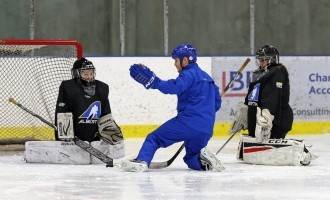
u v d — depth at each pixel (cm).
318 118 2642
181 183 1325
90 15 3350
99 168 1556
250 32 3186
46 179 1378
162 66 2520
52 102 2225
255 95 1686
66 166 1597
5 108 2225
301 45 3519
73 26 3344
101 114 1675
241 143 1702
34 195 1180
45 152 1652
